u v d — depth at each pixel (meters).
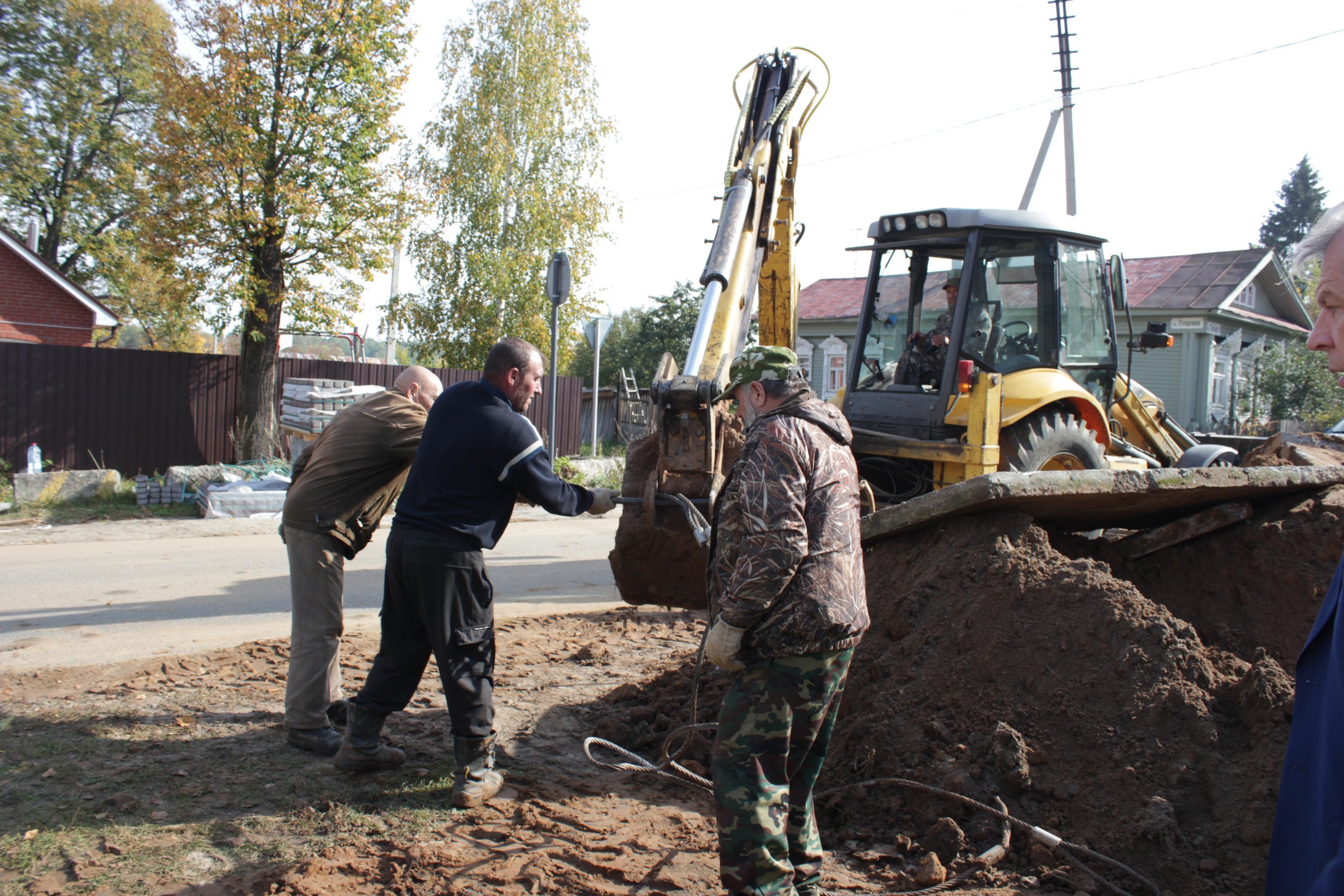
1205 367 23.16
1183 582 4.24
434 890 2.87
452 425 3.60
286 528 4.10
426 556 3.51
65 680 5.02
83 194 31.34
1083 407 7.22
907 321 7.51
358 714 3.75
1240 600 4.09
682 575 4.69
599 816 3.46
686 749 3.88
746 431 2.81
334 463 4.05
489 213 22.23
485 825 3.37
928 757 3.42
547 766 3.98
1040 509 3.97
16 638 6.07
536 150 22.69
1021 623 3.58
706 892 2.89
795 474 2.56
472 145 22.25
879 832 3.30
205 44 13.95
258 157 13.96
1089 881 2.85
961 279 6.83
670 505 4.60
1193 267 25.11
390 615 3.76
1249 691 3.15
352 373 17.02
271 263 14.84
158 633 6.26
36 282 21.00
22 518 11.54
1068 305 7.16
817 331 27.17
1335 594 1.80
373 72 14.70
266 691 4.88
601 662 5.56
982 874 2.94
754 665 2.62
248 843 3.19
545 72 22.31
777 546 2.49
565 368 36.91
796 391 2.77
